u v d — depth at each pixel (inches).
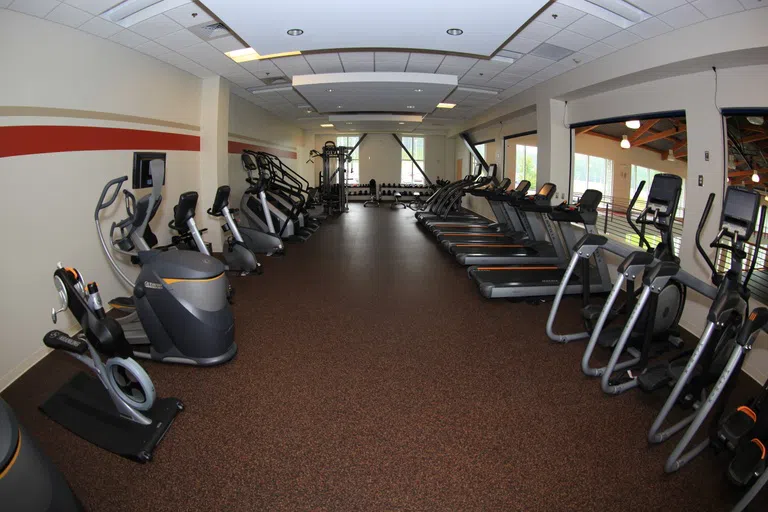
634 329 110.0
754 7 106.9
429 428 83.9
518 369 107.8
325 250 256.7
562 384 100.7
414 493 67.5
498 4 110.2
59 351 119.3
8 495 41.3
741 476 66.0
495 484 69.6
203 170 228.2
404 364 110.2
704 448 77.3
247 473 71.6
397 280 189.5
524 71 201.8
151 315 101.7
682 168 405.1
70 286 72.6
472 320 141.2
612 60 162.6
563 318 143.1
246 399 93.5
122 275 120.4
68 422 84.0
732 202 84.8
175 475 71.1
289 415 87.8
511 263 191.8
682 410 91.1
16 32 111.6
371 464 73.9
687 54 126.9
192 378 102.0
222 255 232.8
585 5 118.3
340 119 372.2
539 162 247.6
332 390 97.4
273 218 276.5
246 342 122.8
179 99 202.1
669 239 111.4
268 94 273.3
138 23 132.3
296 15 119.1
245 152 253.3
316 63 196.4
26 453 44.9
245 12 117.0
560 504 65.7
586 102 213.3
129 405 80.5
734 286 84.4
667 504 66.1
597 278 166.1
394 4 111.2
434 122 435.2
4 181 106.3
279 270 206.7
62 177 127.2
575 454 76.9
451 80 216.8
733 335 85.3
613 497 67.2
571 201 241.0
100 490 67.7
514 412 89.4
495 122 364.5
